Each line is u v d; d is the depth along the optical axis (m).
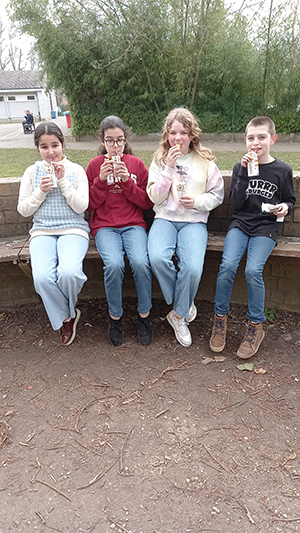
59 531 1.54
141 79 13.55
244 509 1.60
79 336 2.78
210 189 2.61
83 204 2.49
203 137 13.93
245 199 2.54
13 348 2.67
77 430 2.00
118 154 2.53
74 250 2.42
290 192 2.48
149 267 2.47
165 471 1.77
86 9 12.69
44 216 2.52
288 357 2.53
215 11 12.38
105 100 14.36
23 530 1.54
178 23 12.50
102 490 1.69
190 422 2.04
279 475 1.75
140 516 1.58
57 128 2.46
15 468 1.81
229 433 1.97
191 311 2.74
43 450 1.90
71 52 13.15
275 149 11.33
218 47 12.48
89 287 3.23
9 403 2.20
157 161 2.62
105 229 2.62
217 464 1.80
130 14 12.34
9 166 7.68
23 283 3.14
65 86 13.93
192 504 1.63
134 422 2.04
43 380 2.37
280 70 12.70
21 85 34.66
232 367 2.44
